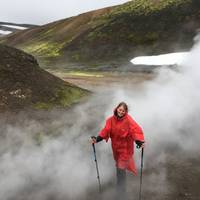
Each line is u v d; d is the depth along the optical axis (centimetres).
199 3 6738
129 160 623
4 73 1277
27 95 1234
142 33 6538
